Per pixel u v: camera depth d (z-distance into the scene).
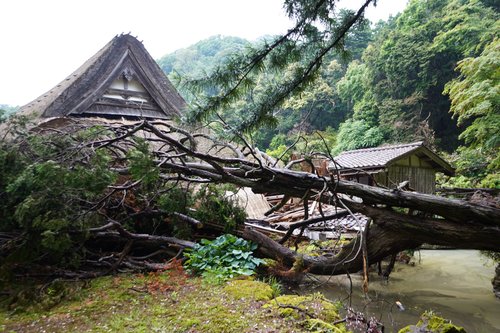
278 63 4.16
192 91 4.33
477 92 8.06
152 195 5.37
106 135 5.40
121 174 4.98
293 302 3.38
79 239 4.38
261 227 6.93
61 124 7.23
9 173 4.25
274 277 4.75
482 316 4.04
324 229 7.04
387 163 9.47
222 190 5.88
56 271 4.23
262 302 3.41
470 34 16.36
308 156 4.79
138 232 5.62
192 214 5.62
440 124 19.58
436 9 20.52
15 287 3.89
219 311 3.16
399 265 6.59
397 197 4.16
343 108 23.92
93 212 4.39
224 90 4.36
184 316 3.06
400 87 19.59
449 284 5.39
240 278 4.23
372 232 4.54
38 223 3.71
